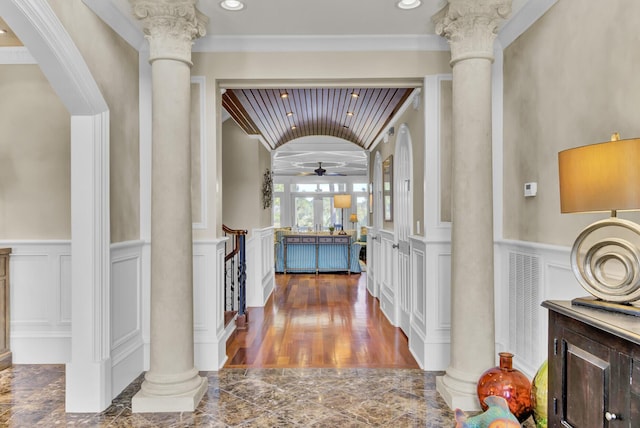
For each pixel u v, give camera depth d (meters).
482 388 2.28
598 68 2.18
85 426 2.46
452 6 2.72
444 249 3.43
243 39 3.33
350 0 2.77
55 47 2.26
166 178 2.74
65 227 3.57
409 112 4.29
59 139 3.57
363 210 14.02
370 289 6.86
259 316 5.20
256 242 5.83
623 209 1.51
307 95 4.50
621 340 1.34
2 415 2.60
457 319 2.80
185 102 2.79
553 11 2.59
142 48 3.33
